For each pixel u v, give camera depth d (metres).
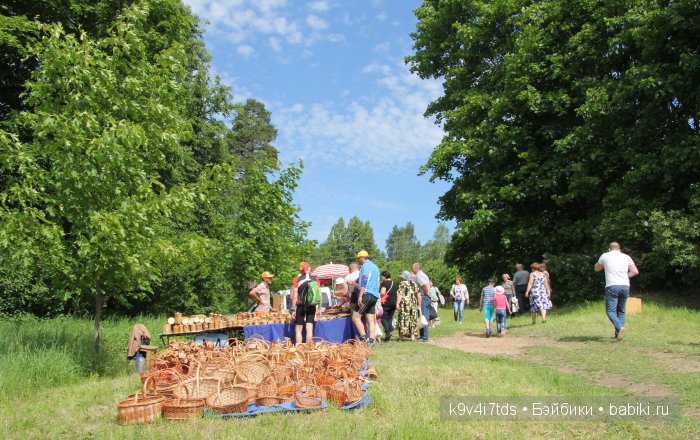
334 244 117.00
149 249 10.60
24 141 18.75
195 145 29.81
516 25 24.16
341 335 12.52
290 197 17.52
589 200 21.06
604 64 21.06
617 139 19.34
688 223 16.34
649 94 18.06
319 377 6.70
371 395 6.45
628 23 19.02
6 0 19.09
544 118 23.38
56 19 19.89
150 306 21.11
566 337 12.45
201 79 30.14
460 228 23.84
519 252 26.09
